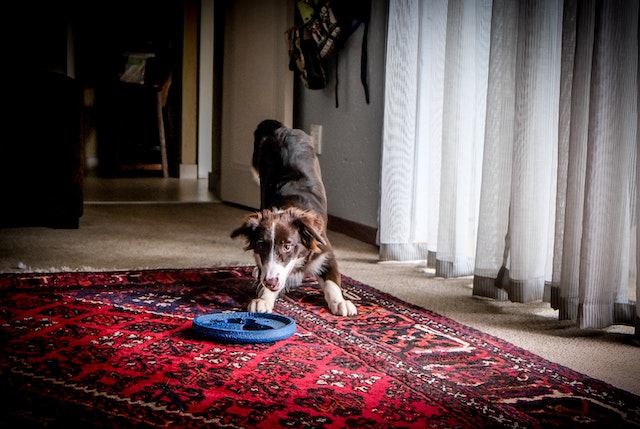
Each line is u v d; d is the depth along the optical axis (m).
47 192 4.88
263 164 4.05
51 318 2.93
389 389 2.33
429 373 2.49
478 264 3.55
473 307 3.39
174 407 2.13
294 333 2.86
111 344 2.65
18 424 1.98
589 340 2.95
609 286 2.99
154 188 7.32
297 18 5.50
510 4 3.42
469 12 3.73
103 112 8.69
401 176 4.27
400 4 4.18
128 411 2.09
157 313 3.08
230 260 4.20
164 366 2.46
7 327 2.79
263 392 2.27
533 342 2.90
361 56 4.87
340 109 5.23
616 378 2.53
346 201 5.20
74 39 8.41
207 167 8.48
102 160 8.72
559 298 3.13
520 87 3.28
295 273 3.27
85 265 3.94
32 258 4.06
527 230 3.31
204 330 2.71
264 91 5.80
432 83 4.06
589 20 2.99
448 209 3.84
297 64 5.27
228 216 5.78
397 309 3.28
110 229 5.06
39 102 4.75
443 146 3.84
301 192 3.61
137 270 3.83
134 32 8.64
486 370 2.55
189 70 8.34
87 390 2.23
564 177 3.15
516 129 3.30
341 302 3.17
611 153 2.93
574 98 3.03
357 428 2.04
